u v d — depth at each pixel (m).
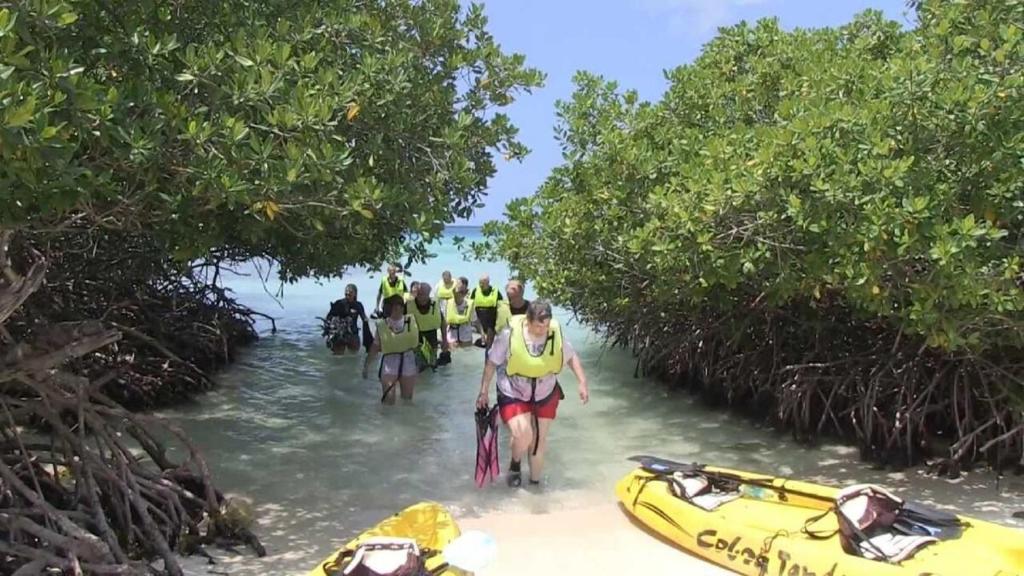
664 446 9.44
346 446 9.23
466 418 10.59
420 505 6.35
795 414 9.59
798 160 6.84
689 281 8.36
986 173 7.03
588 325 16.80
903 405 8.73
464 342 16.22
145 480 6.21
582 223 9.55
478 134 7.75
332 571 5.24
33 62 4.54
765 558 5.81
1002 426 8.07
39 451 6.43
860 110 7.02
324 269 10.52
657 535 6.62
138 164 4.99
